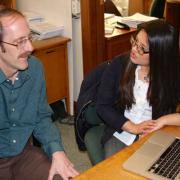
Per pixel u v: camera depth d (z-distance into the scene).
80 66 3.28
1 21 1.49
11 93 1.65
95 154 1.79
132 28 3.51
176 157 1.31
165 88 1.72
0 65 1.58
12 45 1.51
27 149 1.77
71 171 1.61
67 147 2.92
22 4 3.49
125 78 1.77
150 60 1.66
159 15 4.17
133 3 4.77
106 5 4.16
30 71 1.69
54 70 3.17
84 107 1.82
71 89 3.38
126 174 1.23
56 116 3.36
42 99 1.79
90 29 3.06
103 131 1.90
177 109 1.82
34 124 1.77
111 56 3.32
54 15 3.24
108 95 1.82
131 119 1.82
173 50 1.66
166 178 1.18
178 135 1.49
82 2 3.00
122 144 1.82
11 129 1.70
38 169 1.67
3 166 1.72
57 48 3.12
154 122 1.60
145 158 1.30
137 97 1.78
